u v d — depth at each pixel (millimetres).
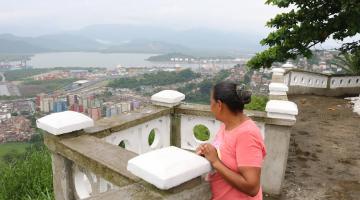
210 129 4410
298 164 5738
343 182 5047
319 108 11055
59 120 2848
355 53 12445
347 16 10031
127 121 3715
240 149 1901
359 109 10320
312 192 4645
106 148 2648
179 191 1837
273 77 9398
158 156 1860
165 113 4402
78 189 2879
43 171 4922
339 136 7680
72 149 2639
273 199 4156
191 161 1845
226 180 1908
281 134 3990
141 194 1822
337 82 14617
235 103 1990
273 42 11992
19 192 4793
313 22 11242
